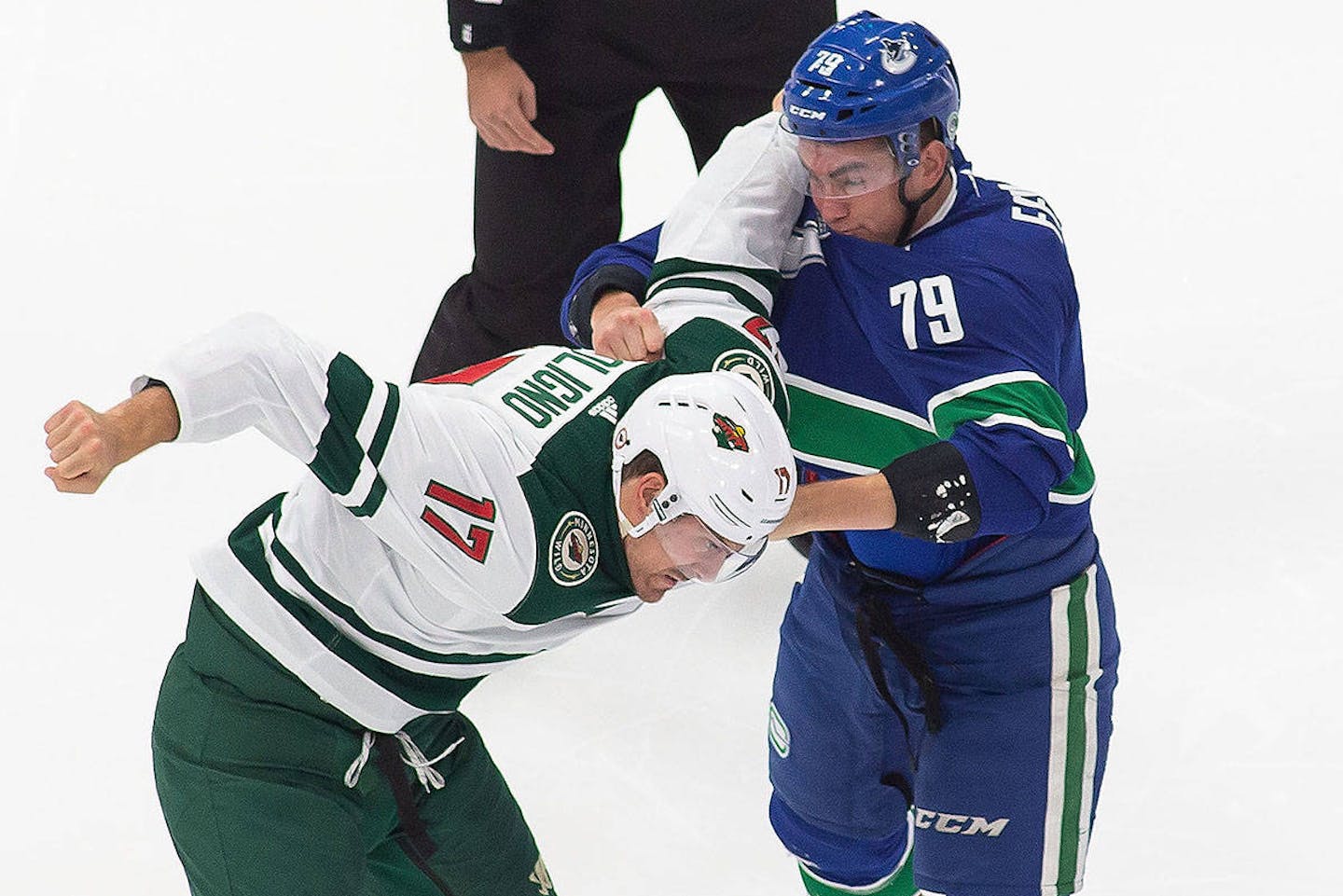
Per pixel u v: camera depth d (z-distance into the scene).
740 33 14.98
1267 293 19.38
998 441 8.79
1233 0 25.27
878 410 9.66
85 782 13.39
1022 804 10.48
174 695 9.08
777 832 11.62
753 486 7.92
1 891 12.36
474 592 8.14
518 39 14.67
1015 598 10.06
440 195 21.92
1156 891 12.12
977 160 22.25
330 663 8.73
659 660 14.39
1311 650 14.24
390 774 9.20
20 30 25.23
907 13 25.33
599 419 8.45
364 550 8.45
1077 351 9.95
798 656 10.90
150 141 23.00
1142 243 20.48
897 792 11.07
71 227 21.27
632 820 12.88
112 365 18.72
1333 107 22.97
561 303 15.70
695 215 9.61
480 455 7.99
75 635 14.93
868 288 9.47
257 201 21.77
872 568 10.30
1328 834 12.57
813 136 9.13
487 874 9.92
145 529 16.23
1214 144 22.36
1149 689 13.95
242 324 7.54
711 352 9.07
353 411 7.66
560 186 15.23
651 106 23.38
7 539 16.03
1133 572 15.20
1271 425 17.03
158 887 12.46
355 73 24.33
